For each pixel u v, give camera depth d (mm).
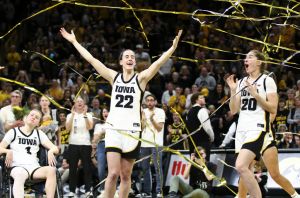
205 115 10055
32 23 17969
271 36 13656
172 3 17391
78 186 10930
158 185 10148
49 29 17078
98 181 10867
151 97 10000
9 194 7676
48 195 7598
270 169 6734
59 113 11531
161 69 15258
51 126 9977
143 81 6691
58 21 17781
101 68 6809
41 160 8141
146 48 16078
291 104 12305
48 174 7684
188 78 14422
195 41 15898
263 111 6695
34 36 17312
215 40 15570
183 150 10984
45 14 17969
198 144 10055
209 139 10125
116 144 6504
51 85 13984
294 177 10125
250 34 15180
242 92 6816
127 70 6707
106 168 10875
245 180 6559
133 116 6609
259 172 9367
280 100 11945
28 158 7984
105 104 12117
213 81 14062
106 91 13375
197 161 9898
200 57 15055
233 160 10625
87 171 10242
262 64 6852
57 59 15688
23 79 14445
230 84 6969
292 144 11031
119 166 6496
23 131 8078
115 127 6555
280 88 14016
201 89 13602
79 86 13359
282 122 11773
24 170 7742
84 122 10227
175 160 11039
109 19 17594
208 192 9945
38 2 18172
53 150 7957
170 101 13094
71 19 17594
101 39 16062
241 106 6828
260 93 6738
